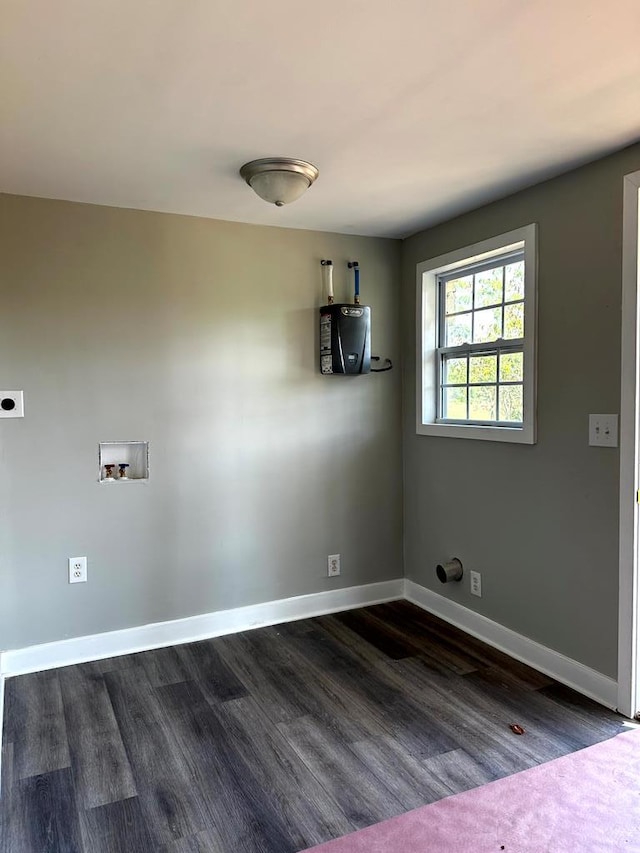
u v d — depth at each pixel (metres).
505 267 2.98
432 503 3.46
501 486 2.94
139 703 2.50
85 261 2.84
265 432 3.29
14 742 2.22
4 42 1.52
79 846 1.73
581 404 2.48
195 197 2.77
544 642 2.72
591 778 1.98
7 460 2.74
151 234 2.97
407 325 3.61
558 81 1.76
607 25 1.48
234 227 3.16
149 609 3.04
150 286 2.98
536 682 2.63
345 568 3.56
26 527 2.78
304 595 3.44
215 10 1.39
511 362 2.95
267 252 3.25
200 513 3.14
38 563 2.81
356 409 3.54
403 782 1.99
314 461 3.43
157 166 2.39
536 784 1.96
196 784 1.99
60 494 2.84
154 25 1.46
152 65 1.64
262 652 2.98
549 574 2.68
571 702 2.46
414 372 3.56
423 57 1.62
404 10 1.40
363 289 3.53
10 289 2.71
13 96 1.81
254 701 2.51
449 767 2.06
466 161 2.37
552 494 2.64
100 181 2.55
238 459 3.22
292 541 3.39
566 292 2.52
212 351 3.13
